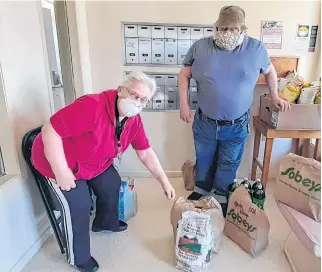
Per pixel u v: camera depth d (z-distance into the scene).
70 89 2.30
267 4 2.25
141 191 2.45
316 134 2.07
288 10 2.27
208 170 2.23
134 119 1.46
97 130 1.28
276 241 1.79
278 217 2.04
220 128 1.96
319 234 1.22
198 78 1.91
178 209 1.61
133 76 1.28
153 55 2.38
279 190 1.49
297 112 2.02
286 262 1.60
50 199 1.55
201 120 2.03
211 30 2.31
